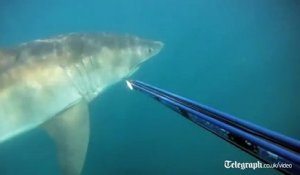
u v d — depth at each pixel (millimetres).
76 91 1776
